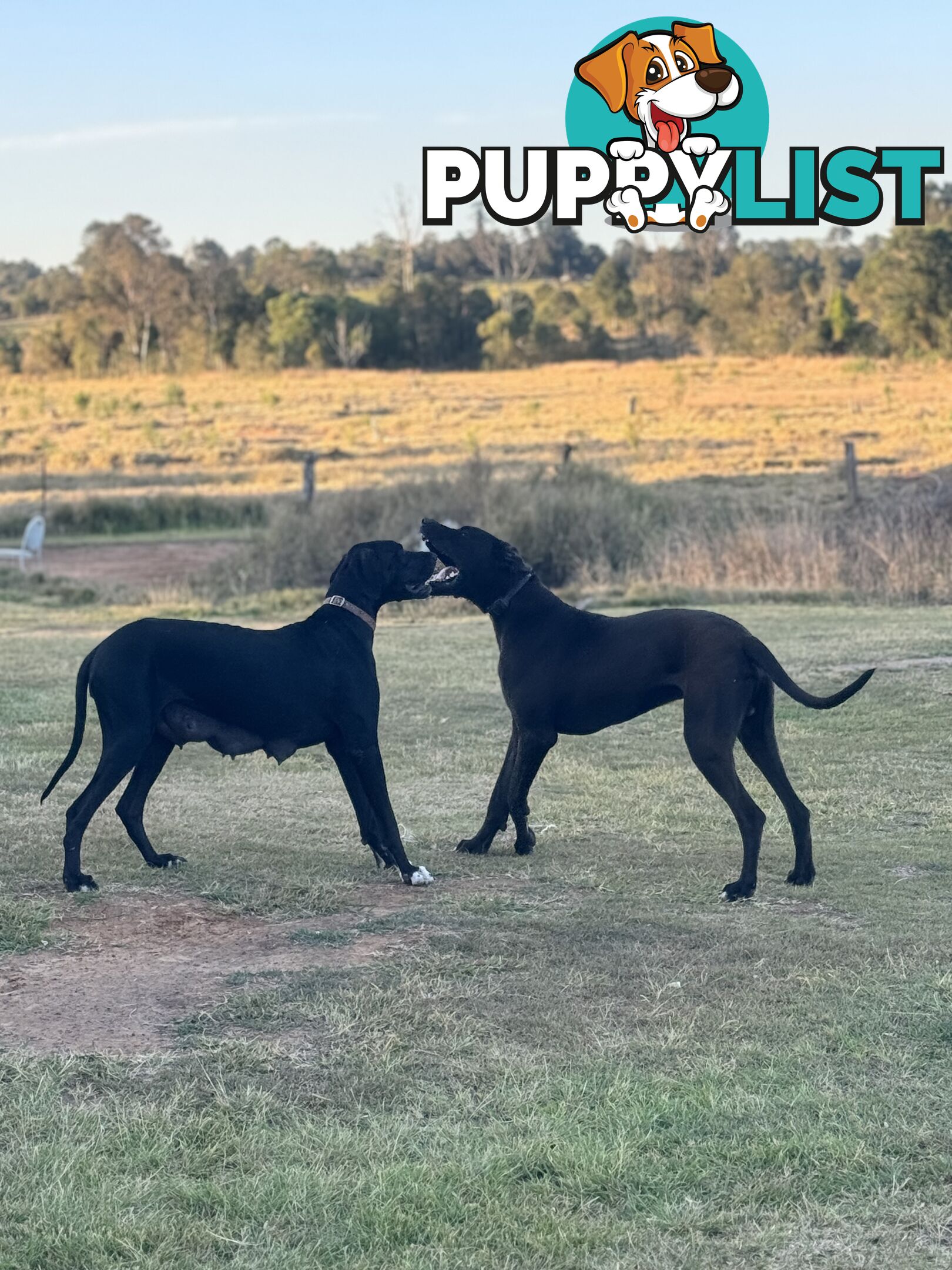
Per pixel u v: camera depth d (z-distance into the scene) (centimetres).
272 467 4281
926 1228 379
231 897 675
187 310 9944
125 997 542
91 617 1878
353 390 7519
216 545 2883
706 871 734
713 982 558
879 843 790
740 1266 364
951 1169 408
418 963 577
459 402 6575
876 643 1357
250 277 12862
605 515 2272
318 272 12062
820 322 8962
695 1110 444
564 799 909
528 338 9375
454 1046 495
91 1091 461
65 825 820
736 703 689
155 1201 395
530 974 567
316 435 5356
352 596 725
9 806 867
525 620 752
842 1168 409
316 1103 455
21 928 616
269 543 2366
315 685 700
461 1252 371
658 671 715
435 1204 391
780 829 826
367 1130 436
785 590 1823
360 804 733
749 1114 441
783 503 2748
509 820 852
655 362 8825
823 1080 466
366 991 544
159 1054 488
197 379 8944
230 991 547
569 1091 458
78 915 647
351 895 685
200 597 2188
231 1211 390
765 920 643
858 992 544
